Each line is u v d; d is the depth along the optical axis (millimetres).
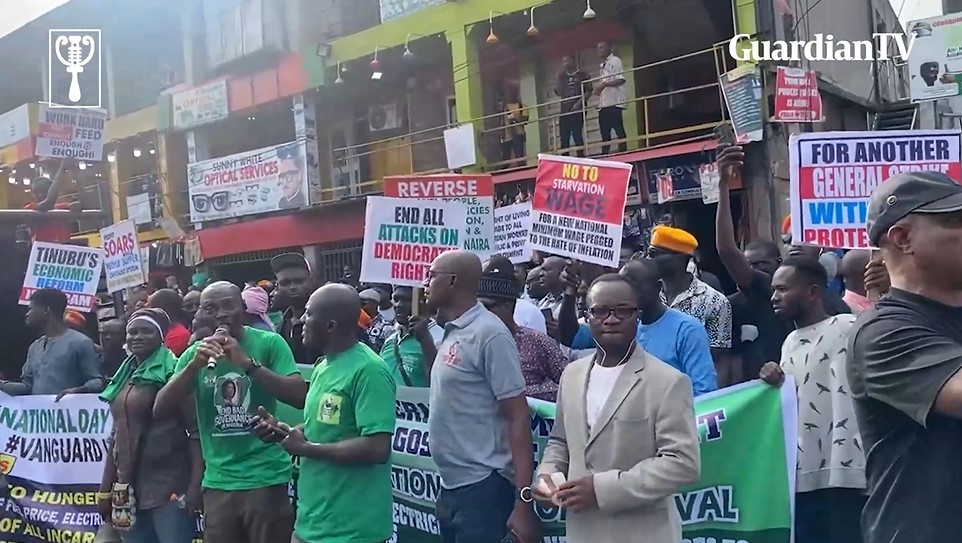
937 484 2348
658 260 5641
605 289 3523
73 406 6594
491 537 4059
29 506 6711
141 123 22828
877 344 2443
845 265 5629
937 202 2422
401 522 5258
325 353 4430
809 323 4320
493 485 4098
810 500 4250
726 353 5578
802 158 5293
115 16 23484
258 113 20422
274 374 4711
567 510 3584
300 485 4352
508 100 16781
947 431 2355
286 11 19109
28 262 9281
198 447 5262
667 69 15602
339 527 4176
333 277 18422
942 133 5129
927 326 2404
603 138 14320
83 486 6562
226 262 20844
